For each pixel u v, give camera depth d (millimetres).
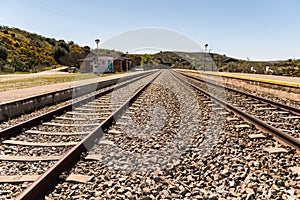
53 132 6688
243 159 4680
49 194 3580
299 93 12000
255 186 3613
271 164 4410
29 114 9445
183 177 4074
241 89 19141
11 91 14328
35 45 82812
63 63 83188
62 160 4223
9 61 55938
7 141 5793
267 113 8969
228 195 3492
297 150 4973
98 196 3531
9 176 4047
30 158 4820
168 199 3451
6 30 78062
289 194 3463
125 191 3656
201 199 3406
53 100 11969
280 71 28719
